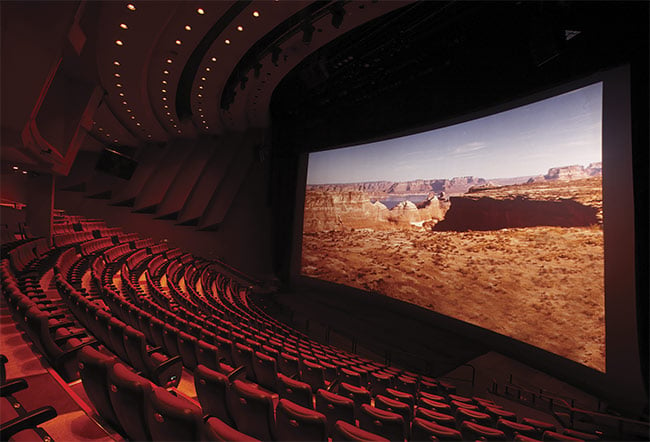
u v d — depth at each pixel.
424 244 10.71
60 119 8.36
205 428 1.78
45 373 2.81
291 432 2.24
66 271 7.79
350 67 10.34
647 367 5.60
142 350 3.17
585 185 6.75
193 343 3.96
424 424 2.70
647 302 5.68
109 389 2.06
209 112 12.98
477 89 8.70
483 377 7.29
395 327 10.33
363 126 12.74
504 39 7.94
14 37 5.05
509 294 8.16
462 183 9.65
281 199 16.95
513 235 8.20
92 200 16.64
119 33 7.37
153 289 8.21
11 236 9.32
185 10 7.09
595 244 6.51
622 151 6.00
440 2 7.49
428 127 10.77
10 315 4.18
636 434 4.94
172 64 9.20
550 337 7.18
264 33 7.79
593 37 6.16
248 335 5.95
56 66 5.74
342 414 2.94
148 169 16.84
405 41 8.64
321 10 6.93
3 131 5.71
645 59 5.55
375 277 12.36
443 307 9.95
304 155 15.95
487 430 2.88
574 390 6.52
